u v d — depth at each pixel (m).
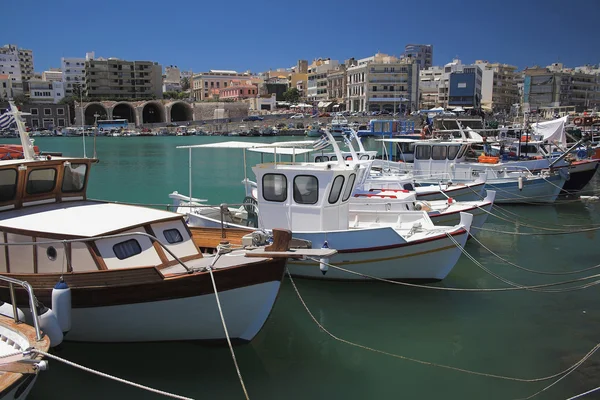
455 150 28.03
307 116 121.56
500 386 9.68
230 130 121.44
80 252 9.73
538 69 127.69
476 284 15.33
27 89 138.12
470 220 14.69
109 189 35.72
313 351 10.92
